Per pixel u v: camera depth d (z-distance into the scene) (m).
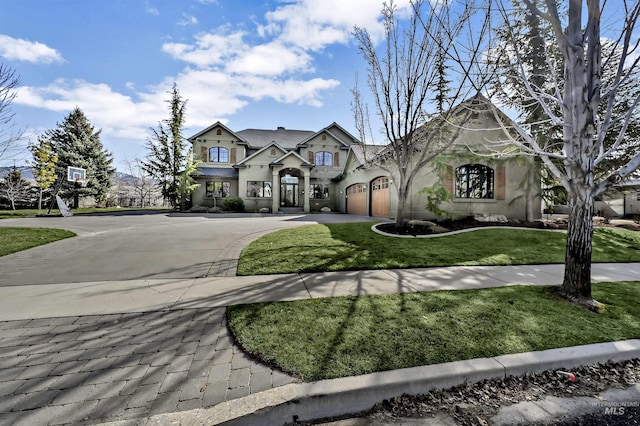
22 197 25.72
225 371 2.42
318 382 2.21
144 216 17.78
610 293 4.49
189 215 18.94
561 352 2.69
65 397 2.10
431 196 13.05
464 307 3.78
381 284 4.86
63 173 26.98
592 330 3.16
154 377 2.34
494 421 2.02
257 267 5.90
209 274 5.47
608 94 3.93
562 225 12.34
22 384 2.24
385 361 2.50
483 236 9.51
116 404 2.03
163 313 3.64
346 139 28.50
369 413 2.09
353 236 9.37
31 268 5.82
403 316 3.47
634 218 20.03
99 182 31.41
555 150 11.54
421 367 2.41
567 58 4.07
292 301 4.01
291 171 24.77
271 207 24.75
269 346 2.76
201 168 25.22
